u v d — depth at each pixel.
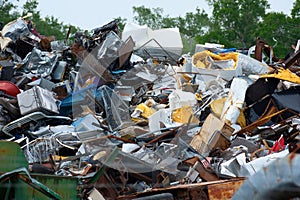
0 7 67.00
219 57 23.19
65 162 14.32
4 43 26.81
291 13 61.69
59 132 16.66
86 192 12.28
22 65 24.64
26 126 18.27
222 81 21.11
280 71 20.48
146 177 13.27
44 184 9.73
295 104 18.69
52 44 28.61
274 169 5.39
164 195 10.96
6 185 8.67
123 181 12.82
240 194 5.59
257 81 19.14
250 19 64.75
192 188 10.98
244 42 63.75
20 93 19.73
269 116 18.11
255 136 17.75
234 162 13.83
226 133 15.86
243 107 18.95
